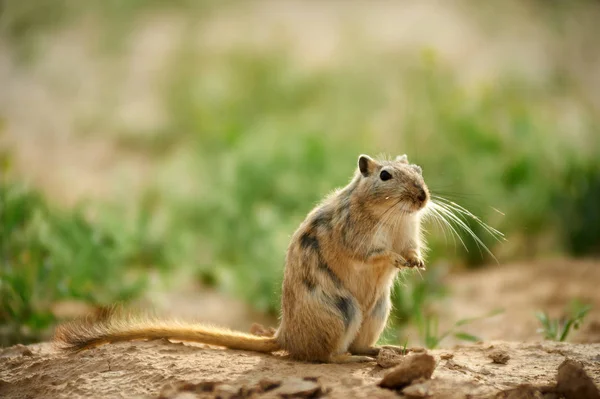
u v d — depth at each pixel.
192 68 27.80
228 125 20.97
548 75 25.97
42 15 32.22
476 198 14.80
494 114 18.03
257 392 5.79
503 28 30.98
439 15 31.98
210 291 13.84
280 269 12.79
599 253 15.25
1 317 10.01
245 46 27.91
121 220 15.09
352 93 24.12
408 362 5.92
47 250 11.95
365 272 7.08
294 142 17.66
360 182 7.20
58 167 22.25
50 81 29.12
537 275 13.59
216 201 16.23
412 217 7.32
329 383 6.04
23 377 6.76
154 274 13.72
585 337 9.84
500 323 11.16
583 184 15.62
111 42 31.03
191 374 6.30
